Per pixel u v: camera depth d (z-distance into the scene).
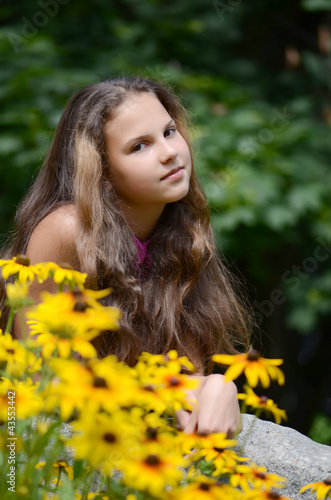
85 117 3.16
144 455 1.37
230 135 6.77
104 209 3.10
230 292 3.63
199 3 8.23
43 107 6.68
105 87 3.19
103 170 3.12
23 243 3.36
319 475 2.67
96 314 1.51
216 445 1.80
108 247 3.06
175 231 3.40
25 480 1.42
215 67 8.17
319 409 9.42
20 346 1.66
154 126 3.03
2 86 6.82
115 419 1.30
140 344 3.02
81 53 7.55
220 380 2.47
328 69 8.15
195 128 6.05
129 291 3.07
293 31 9.07
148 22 7.89
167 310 3.21
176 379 1.78
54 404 1.36
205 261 3.48
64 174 3.37
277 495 1.63
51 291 2.90
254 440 2.88
